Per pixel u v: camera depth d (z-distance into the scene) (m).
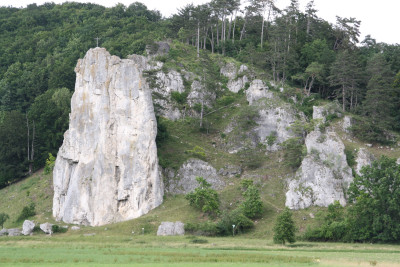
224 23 171.75
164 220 103.75
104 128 116.00
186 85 146.25
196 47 166.12
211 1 174.88
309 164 109.25
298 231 97.69
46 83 167.38
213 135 133.12
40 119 144.75
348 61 137.38
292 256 70.69
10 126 139.88
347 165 109.62
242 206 104.38
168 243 87.75
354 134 124.81
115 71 120.12
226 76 152.00
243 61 156.62
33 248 82.94
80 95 121.69
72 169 117.44
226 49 166.88
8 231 105.56
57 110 144.62
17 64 181.75
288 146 118.56
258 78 146.00
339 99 143.50
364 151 113.69
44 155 140.50
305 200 105.62
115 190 111.31
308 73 143.62
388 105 127.50
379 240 91.81
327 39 170.00
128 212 109.06
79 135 118.00
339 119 128.75
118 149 114.56
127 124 116.06
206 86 140.75
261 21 176.50
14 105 165.00
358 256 73.38
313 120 125.44
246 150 123.38
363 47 176.62
